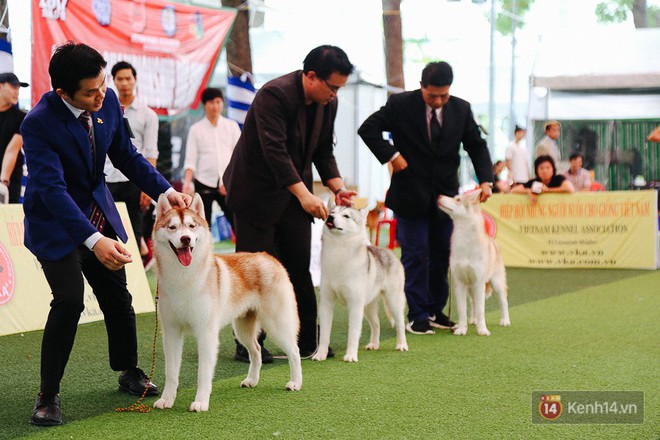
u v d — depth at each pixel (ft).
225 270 13.88
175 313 13.20
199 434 12.05
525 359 17.81
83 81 12.04
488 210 40.83
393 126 22.49
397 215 22.53
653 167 56.90
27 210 12.69
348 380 15.74
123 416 13.05
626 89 54.80
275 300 14.73
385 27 64.90
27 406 13.75
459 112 22.59
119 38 32.60
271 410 13.41
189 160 30.50
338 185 18.72
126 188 25.44
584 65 52.03
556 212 39.63
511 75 68.08
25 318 20.81
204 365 13.32
